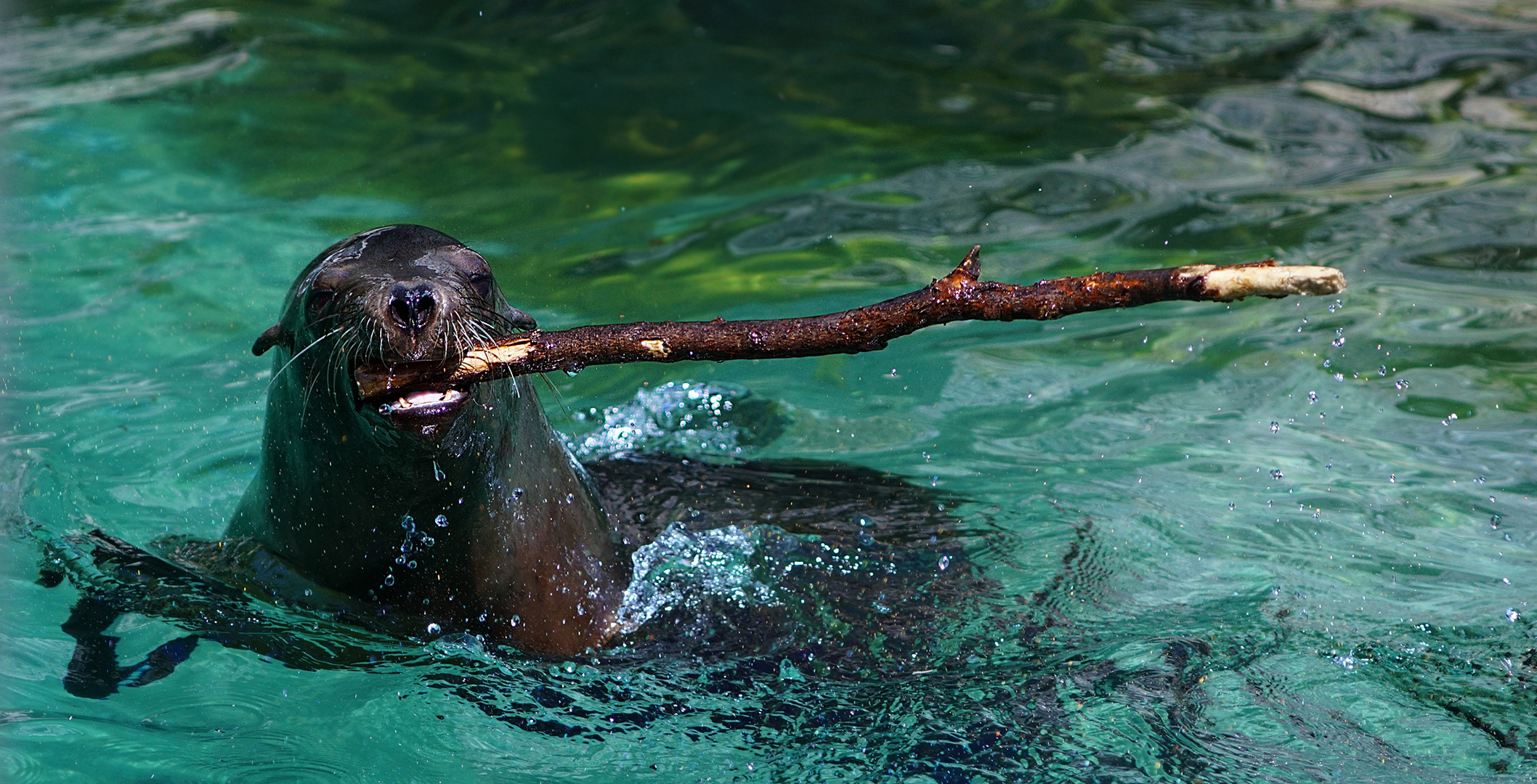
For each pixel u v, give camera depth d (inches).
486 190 428.5
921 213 401.1
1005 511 256.8
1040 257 365.7
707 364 334.3
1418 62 495.2
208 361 329.1
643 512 249.0
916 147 450.3
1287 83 486.6
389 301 175.0
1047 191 411.5
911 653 210.4
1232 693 197.3
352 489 204.4
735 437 292.2
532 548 214.7
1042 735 187.8
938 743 187.3
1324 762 181.5
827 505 256.4
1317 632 214.2
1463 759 182.2
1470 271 349.4
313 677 205.6
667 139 463.8
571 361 180.2
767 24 560.7
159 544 246.4
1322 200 393.7
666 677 206.7
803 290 353.1
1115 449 282.2
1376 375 306.8
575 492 228.4
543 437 222.7
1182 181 413.4
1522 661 204.7
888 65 519.8
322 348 191.8
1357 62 500.4
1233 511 255.8
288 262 379.2
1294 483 265.4
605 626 217.8
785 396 313.7
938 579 231.3
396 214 410.6
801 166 438.9
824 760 185.8
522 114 485.7
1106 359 327.0
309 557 218.5
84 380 318.3
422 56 534.0
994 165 433.4
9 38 552.7
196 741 188.4
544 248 387.2
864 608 222.1
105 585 230.1
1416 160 418.3
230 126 473.1
